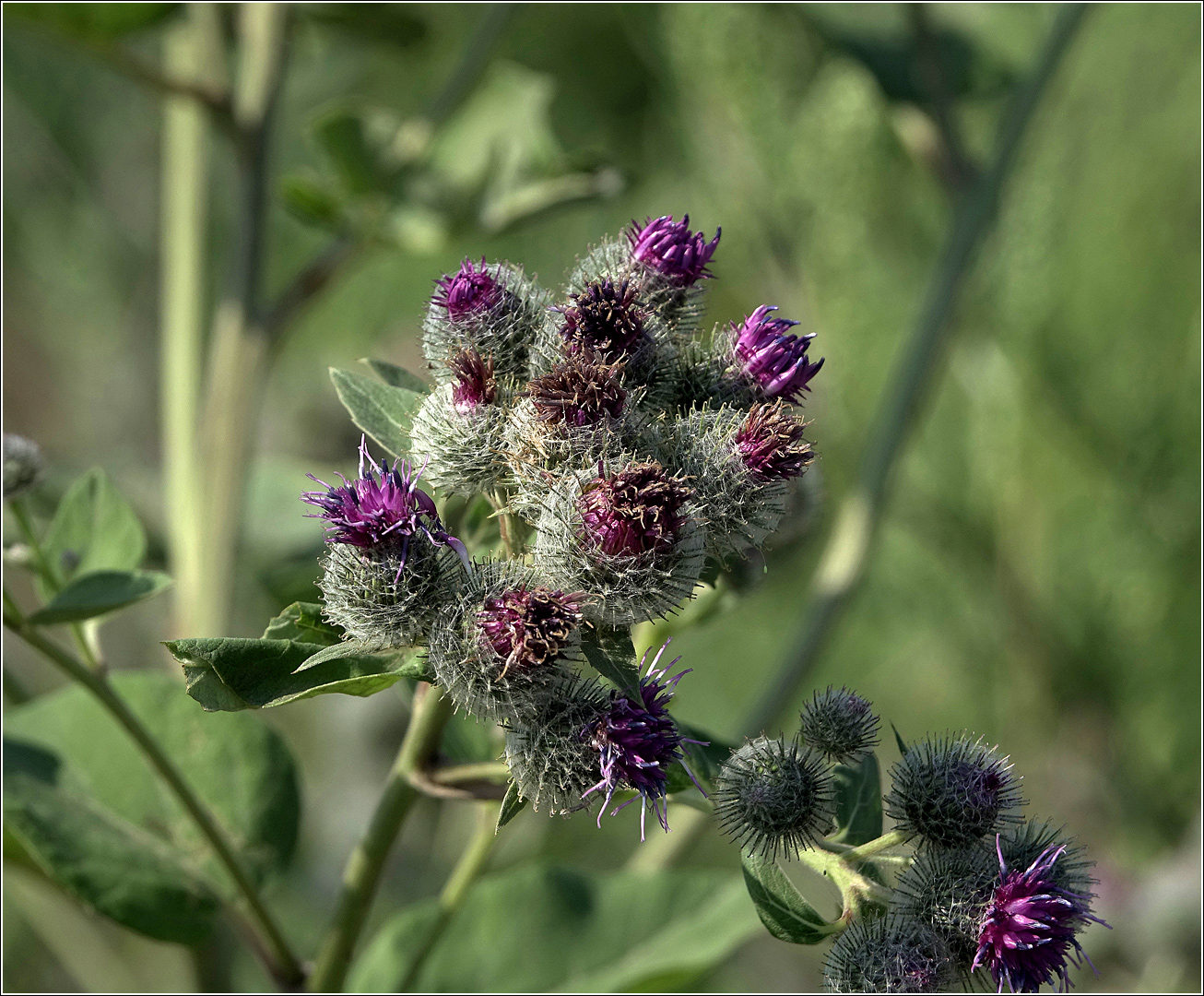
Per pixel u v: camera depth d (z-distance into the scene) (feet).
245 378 2.03
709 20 2.59
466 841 2.40
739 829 1.60
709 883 1.93
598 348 1.59
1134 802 2.64
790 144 2.62
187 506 2.06
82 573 1.75
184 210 2.20
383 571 1.54
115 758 1.78
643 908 1.92
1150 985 2.17
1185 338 2.69
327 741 2.63
